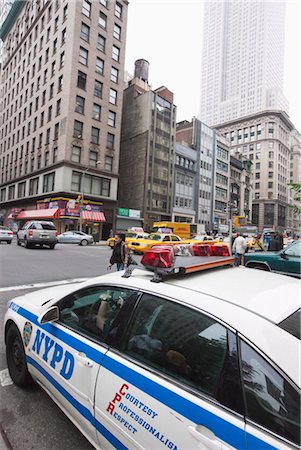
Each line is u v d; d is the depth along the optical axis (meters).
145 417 1.46
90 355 1.88
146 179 38.28
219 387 1.34
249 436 1.15
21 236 18.11
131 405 1.54
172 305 1.71
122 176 41.62
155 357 1.64
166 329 1.68
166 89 44.75
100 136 33.16
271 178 80.94
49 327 2.34
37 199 34.25
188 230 30.72
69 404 1.98
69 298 2.38
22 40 42.22
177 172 44.72
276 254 7.38
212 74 138.62
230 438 1.18
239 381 1.29
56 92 32.16
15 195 40.47
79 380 1.89
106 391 1.69
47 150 32.91
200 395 1.37
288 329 1.39
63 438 2.15
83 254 15.95
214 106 136.38
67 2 31.64
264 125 82.62
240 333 1.38
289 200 89.81
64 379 2.02
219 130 93.12
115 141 34.97
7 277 8.27
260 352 1.28
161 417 1.40
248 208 68.50
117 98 35.31
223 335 1.44
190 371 1.48
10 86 46.16
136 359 1.69
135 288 1.93
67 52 30.81
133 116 41.34
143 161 38.81
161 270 1.93
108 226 34.44
